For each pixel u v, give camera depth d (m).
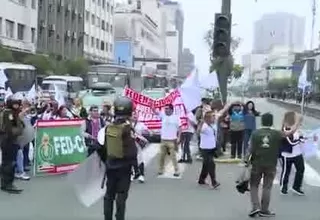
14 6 57.12
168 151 13.29
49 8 68.38
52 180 12.24
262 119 9.09
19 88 37.66
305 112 56.16
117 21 130.62
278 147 9.03
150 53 154.75
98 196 7.93
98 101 30.44
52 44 69.44
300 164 11.12
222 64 17.22
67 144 13.39
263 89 155.50
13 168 10.80
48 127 13.02
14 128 10.70
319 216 9.22
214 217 8.98
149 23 151.00
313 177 13.69
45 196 10.41
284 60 150.25
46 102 14.79
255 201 9.08
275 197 10.89
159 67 124.94
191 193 11.10
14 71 37.19
